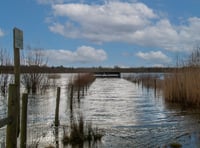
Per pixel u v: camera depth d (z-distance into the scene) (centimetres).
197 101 2381
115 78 9812
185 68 2562
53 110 2144
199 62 2458
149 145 1132
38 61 3603
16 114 544
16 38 676
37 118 1742
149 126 1576
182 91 2595
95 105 2578
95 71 10431
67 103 2644
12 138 536
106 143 1154
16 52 695
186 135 1323
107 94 3772
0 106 2161
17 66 700
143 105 2609
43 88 3634
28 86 3488
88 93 3878
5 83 3050
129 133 1366
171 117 1906
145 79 5762
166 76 2784
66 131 1308
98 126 1542
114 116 1955
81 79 4562
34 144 1012
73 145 1114
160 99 3114
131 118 1870
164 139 1244
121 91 4284
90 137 1209
